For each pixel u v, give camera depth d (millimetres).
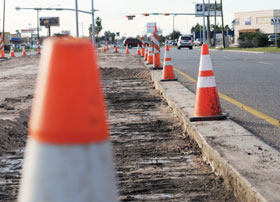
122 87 17469
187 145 8188
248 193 4953
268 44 93625
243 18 158625
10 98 14305
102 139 2395
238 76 20703
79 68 2402
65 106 2348
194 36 190875
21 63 36688
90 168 2322
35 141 2350
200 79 9164
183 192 5684
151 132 9297
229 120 9039
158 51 24781
